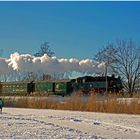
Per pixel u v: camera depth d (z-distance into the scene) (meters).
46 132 20.00
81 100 47.59
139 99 43.19
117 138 18.36
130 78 88.75
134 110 40.94
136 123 27.09
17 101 55.44
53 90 76.75
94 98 46.16
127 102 43.09
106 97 47.16
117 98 45.44
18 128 21.72
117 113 40.75
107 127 23.98
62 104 48.72
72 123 26.50
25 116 33.00
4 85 85.00
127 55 89.06
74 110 46.19
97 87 72.69
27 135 18.36
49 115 35.00
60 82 76.31
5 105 56.16
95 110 44.22
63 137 17.94
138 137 18.98
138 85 89.00
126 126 24.73
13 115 34.22
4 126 22.70
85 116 34.31
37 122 26.56
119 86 73.75
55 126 23.80
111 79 73.44
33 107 52.38
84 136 18.64
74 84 75.00
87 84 73.50
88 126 24.47
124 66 88.94
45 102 51.38
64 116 33.78
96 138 17.94
